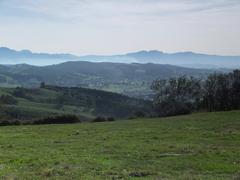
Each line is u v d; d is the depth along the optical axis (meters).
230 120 55.25
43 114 149.88
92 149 30.11
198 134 40.44
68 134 43.38
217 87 94.50
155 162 23.94
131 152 28.20
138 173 20.27
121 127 51.50
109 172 20.27
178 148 30.00
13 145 33.28
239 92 91.88
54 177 18.81
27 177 18.73
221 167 22.23
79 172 20.14
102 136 40.28
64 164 22.66
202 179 18.89
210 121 55.12
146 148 30.25
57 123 71.31
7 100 168.62
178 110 90.00
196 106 98.25
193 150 29.00
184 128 47.09
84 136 40.78
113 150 29.34
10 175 19.08
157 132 43.22
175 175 20.19
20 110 149.75
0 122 69.06
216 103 93.75
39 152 28.44
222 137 37.72
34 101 185.38
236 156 26.12
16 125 65.56
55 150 29.69
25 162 23.64
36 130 49.66
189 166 22.70
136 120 66.31
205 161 24.19
